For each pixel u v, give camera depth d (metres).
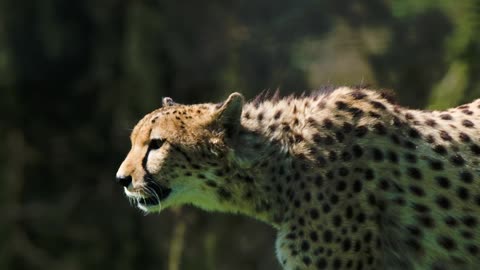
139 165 11.67
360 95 11.45
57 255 30.34
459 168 11.19
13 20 29.69
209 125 11.55
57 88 30.88
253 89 26.95
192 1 28.83
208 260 27.06
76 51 30.41
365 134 11.19
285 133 11.46
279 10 27.31
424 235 11.21
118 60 30.09
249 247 28.03
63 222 30.56
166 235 29.12
